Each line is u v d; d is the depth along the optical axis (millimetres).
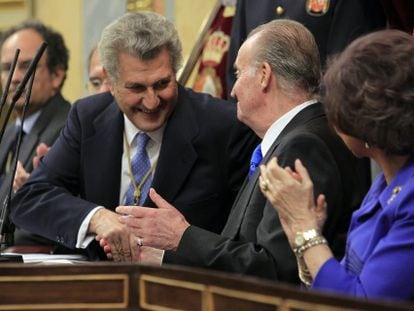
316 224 3324
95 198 5070
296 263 3764
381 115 3154
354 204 3963
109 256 4672
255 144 4961
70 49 8766
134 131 5074
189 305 2545
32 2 8945
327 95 3270
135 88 4797
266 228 3863
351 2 5340
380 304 2225
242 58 4219
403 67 3150
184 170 4934
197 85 6660
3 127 4402
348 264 3381
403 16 5285
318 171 3869
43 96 6516
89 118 5215
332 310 2279
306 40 4176
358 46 3234
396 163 3287
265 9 5621
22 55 6609
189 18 8156
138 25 4777
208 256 3992
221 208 4969
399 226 3127
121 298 2689
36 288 2729
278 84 4141
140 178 5027
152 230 4188
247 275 3836
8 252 5062
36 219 5098
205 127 4984
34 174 5270
